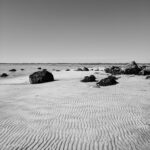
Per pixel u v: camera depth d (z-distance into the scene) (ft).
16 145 22.12
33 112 35.40
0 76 125.18
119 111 34.68
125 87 60.80
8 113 35.32
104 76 98.58
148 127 26.99
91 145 21.77
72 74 117.80
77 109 36.52
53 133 25.34
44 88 63.93
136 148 20.99
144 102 41.09
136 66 117.70
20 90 62.80
